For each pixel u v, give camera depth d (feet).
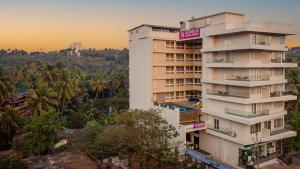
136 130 117.08
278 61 136.67
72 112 224.33
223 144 135.74
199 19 162.40
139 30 171.53
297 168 123.95
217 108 139.54
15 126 162.20
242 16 152.15
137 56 174.70
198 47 172.65
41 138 136.46
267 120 129.49
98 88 268.21
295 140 144.46
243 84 122.93
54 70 247.91
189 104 163.12
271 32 127.03
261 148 131.64
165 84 169.37
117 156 124.26
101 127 144.56
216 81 136.46
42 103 178.60
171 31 176.14
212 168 120.88
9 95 204.44
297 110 168.66
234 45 130.00
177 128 139.33
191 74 178.29
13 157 106.73
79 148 123.03
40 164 104.12
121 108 253.85
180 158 122.72
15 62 565.94
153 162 122.11
